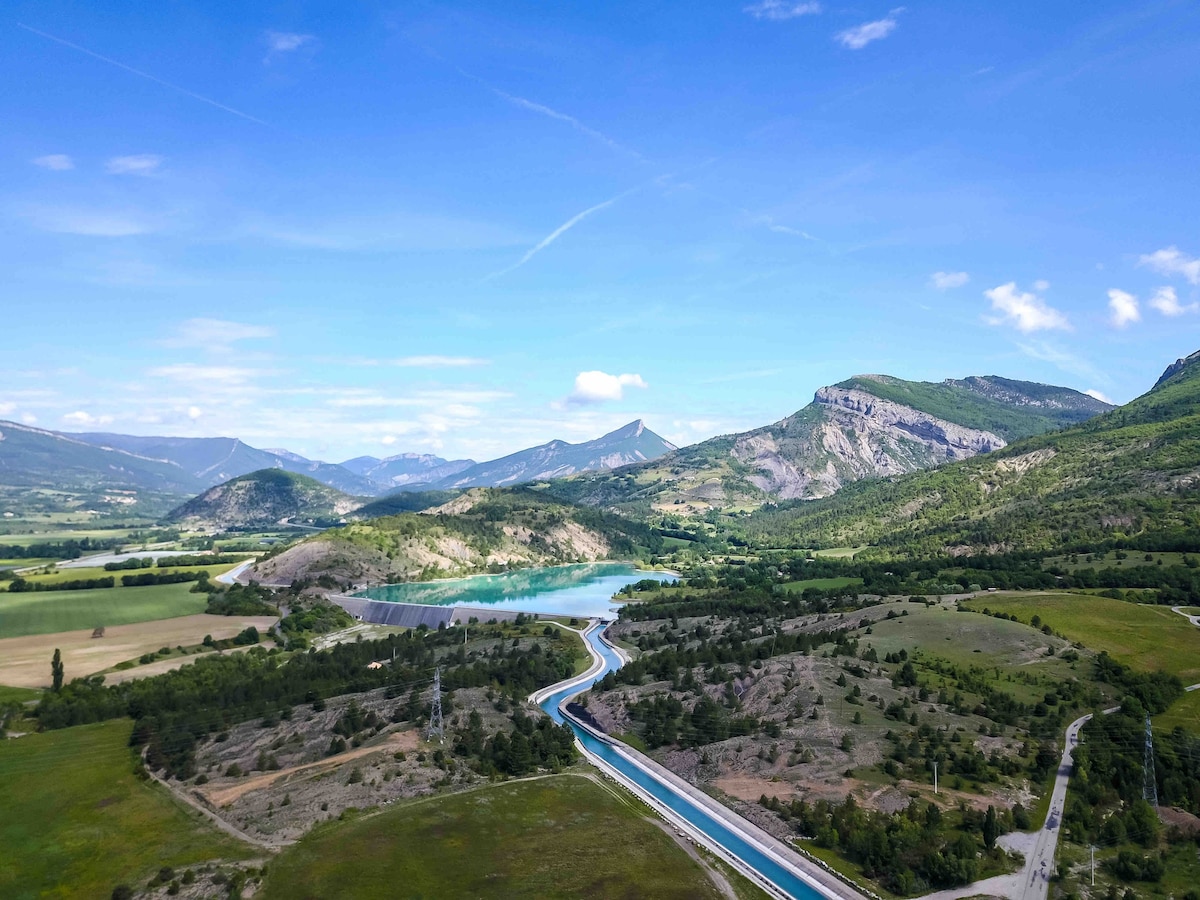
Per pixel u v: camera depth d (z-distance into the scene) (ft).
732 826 563.89
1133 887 444.55
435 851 516.32
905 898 452.76
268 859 500.74
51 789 599.98
